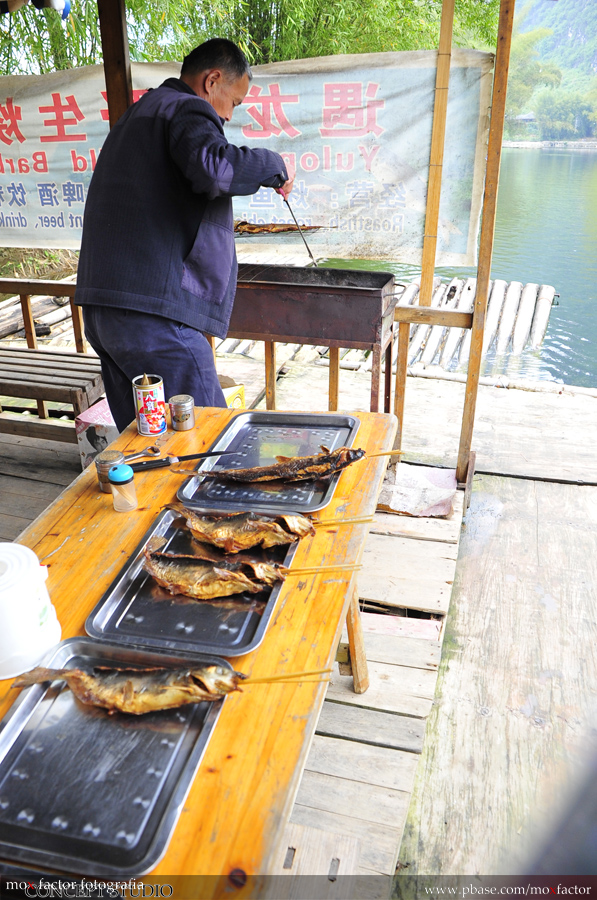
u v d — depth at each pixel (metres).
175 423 2.51
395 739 2.33
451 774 2.26
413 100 3.65
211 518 1.91
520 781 2.23
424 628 2.85
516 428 4.70
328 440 2.39
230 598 1.65
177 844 1.10
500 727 2.43
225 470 2.17
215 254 2.99
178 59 8.08
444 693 2.58
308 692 1.36
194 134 2.66
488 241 3.33
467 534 3.57
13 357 4.48
